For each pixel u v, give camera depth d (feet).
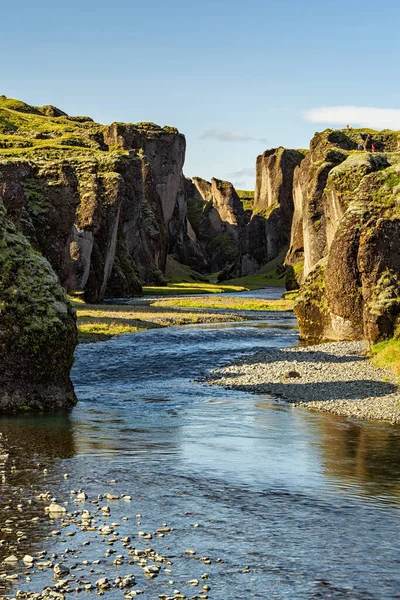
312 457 81.20
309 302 221.05
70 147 526.16
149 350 189.06
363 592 47.06
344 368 152.46
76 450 83.87
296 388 129.90
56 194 390.63
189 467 76.59
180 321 280.10
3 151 488.85
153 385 136.36
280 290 645.51
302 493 67.77
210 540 55.52
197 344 204.74
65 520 59.36
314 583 48.24
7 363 109.40
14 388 109.70
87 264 415.03
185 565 50.83
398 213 188.75
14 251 116.57
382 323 177.99
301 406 113.70
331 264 210.59
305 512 62.28
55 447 85.30
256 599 45.88
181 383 138.62
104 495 66.49
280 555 52.75
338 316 210.38
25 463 77.77
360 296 205.98
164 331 242.78
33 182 393.91
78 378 144.25
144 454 82.02
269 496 66.69
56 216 388.16
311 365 157.79
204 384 137.18
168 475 73.41
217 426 98.07
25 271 115.34
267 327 264.93
